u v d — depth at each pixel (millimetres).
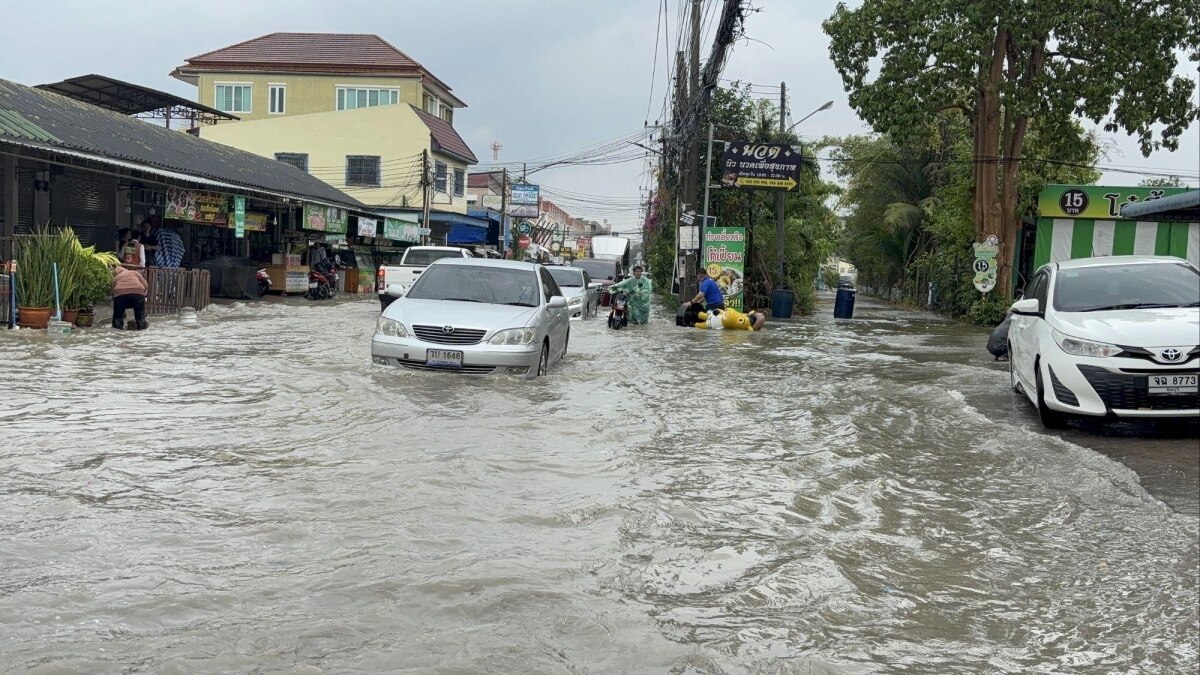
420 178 46531
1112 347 8672
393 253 43094
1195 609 4457
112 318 17734
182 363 11922
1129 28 27750
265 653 3461
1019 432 8844
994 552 5242
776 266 33719
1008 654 3879
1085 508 6215
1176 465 7621
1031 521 5910
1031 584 4750
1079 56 28891
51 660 3328
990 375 14148
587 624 3871
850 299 32500
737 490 6402
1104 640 4070
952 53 27891
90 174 23328
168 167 21859
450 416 8531
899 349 19516
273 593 4074
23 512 5160
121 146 21281
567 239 102062
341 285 36906
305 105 51844
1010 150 31469
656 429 8656
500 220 57719
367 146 46531
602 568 4602
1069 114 28891
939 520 5871
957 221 33719
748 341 20141
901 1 28891
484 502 5688
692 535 5270
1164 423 9586
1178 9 27688
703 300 24406
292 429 7754
